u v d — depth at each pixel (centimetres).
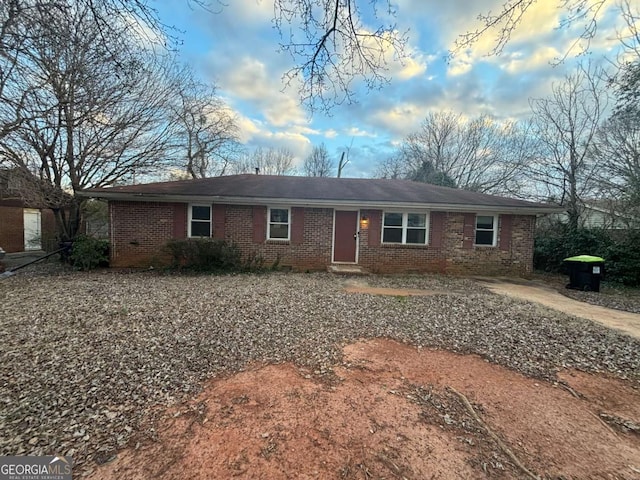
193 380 320
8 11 373
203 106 1546
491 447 231
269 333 449
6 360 350
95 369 334
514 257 1112
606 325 523
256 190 1113
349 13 406
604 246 1048
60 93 716
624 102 1001
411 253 1103
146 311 536
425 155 2759
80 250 1020
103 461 210
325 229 1097
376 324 500
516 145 1933
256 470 205
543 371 357
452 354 396
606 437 246
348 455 220
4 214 1583
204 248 982
